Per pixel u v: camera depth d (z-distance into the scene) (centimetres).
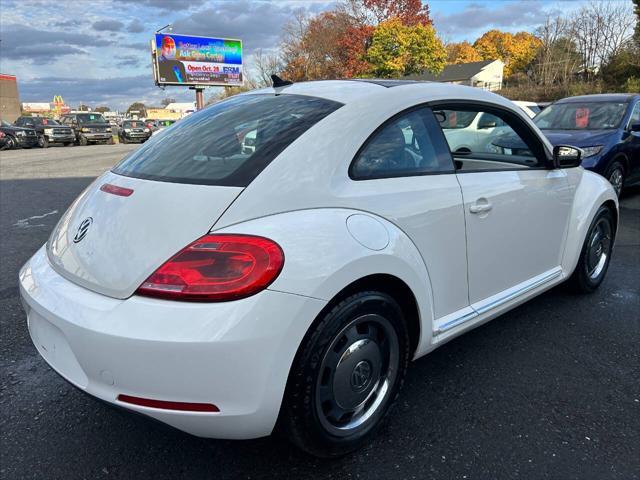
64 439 242
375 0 4634
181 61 4041
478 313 279
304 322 189
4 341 341
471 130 285
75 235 219
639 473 215
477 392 277
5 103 5569
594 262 405
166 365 176
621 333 346
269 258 183
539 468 218
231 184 202
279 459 227
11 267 498
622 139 739
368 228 213
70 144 2991
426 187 245
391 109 244
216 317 176
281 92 276
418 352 249
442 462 223
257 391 184
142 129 3250
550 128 811
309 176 210
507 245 295
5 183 1125
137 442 239
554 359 312
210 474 218
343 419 221
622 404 265
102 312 184
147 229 195
